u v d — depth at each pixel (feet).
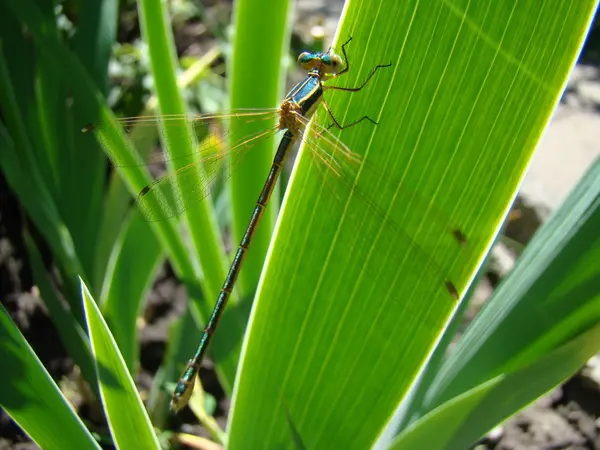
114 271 0.18
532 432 0.20
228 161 0.16
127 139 0.16
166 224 0.16
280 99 0.16
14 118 0.18
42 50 0.17
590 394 0.21
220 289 0.16
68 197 0.19
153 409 0.20
